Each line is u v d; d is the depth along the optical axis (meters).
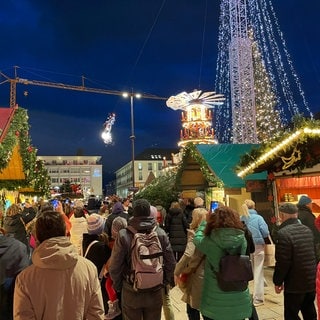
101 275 4.86
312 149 8.93
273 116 34.53
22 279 2.46
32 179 14.12
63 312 2.43
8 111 9.52
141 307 3.89
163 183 16.42
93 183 104.81
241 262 3.53
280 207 4.76
